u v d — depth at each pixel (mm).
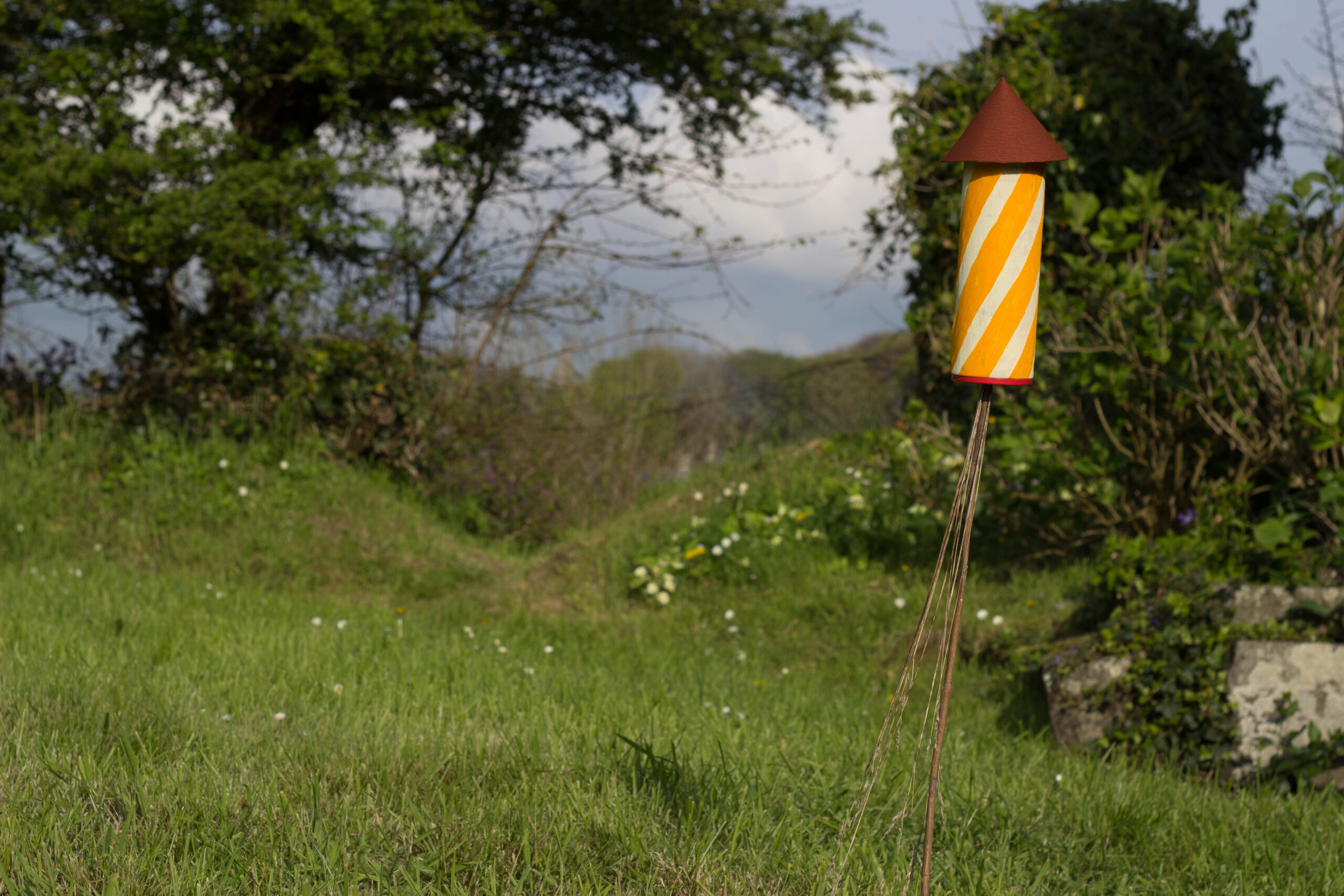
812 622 6344
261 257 8125
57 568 6418
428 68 9898
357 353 9344
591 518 10766
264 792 2676
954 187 7938
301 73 8641
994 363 2020
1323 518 4738
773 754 3451
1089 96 7641
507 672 4570
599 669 4969
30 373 8695
